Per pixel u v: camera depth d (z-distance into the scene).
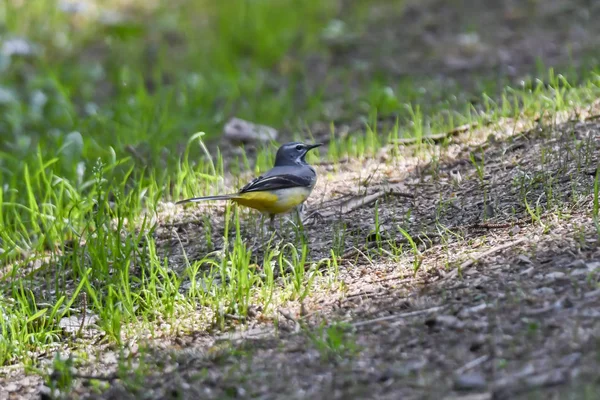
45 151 15.55
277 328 8.55
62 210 12.30
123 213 12.08
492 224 9.96
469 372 6.98
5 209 13.31
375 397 6.89
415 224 10.68
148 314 9.64
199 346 8.57
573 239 8.90
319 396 7.05
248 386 7.42
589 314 7.43
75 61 22.06
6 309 10.04
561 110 13.20
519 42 20.16
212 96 18.83
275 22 24.16
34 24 23.72
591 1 22.36
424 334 7.74
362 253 10.04
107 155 14.84
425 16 23.56
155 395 7.66
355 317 8.41
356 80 19.73
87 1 26.08
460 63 19.36
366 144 14.28
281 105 18.41
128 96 18.83
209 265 10.81
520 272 8.50
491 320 7.68
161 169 14.29
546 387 6.57
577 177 10.55
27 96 19.41
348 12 25.00
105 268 10.54
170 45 23.28
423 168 12.41
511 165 11.67
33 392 8.48
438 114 15.17
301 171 11.02
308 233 11.09
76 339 9.45
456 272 8.88
